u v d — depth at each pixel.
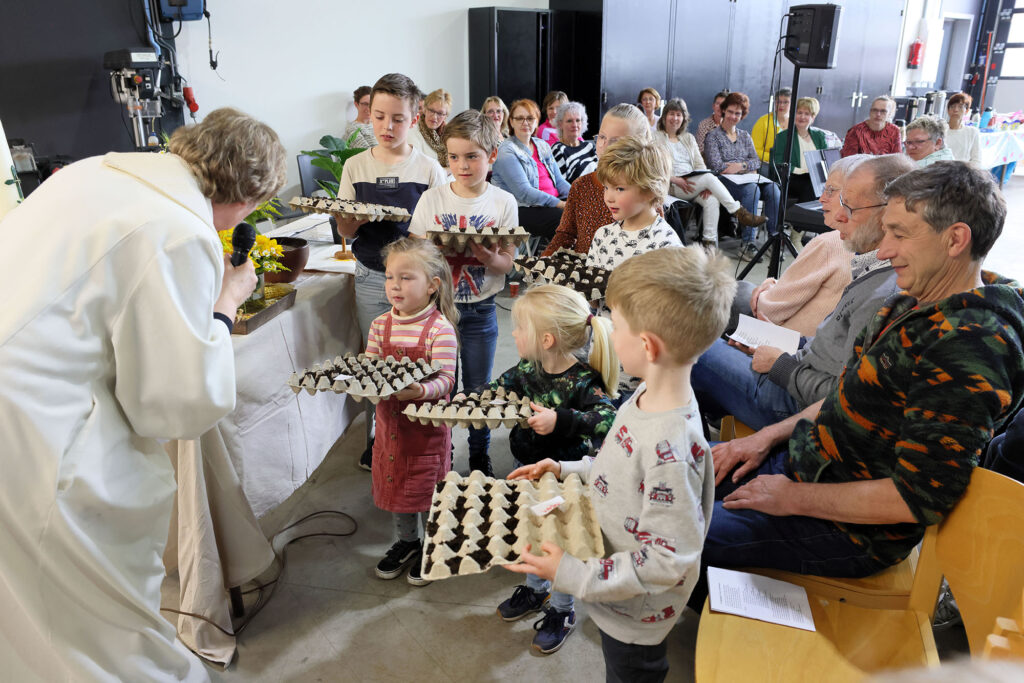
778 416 1.84
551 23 5.85
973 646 1.05
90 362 1.11
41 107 3.88
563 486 1.23
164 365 1.16
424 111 3.80
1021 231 6.36
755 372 1.89
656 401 1.04
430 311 1.89
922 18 8.93
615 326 1.07
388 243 2.12
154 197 1.14
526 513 1.12
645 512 0.99
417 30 5.52
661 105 6.17
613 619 1.14
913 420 1.14
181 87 4.41
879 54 8.03
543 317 1.58
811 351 1.72
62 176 1.17
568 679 1.60
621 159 1.83
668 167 1.88
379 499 1.85
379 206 2.06
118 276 1.10
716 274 0.98
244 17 4.70
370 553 2.03
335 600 1.84
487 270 2.22
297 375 1.61
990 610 1.02
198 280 1.16
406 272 1.82
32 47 3.78
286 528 2.14
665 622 1.13
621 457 1.06
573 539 1.06
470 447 2.25
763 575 1.36
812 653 1.15
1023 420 1.39
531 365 1.71
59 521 1.11
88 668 1.21
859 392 1.28
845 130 8.09
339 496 2.31
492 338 2.34
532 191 4.07
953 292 1.19
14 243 1.08
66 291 1.06
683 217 5.49
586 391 1.61
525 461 1.74
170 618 1.73
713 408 2.06
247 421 1.72
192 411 1.20
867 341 1.35
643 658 1.19
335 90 5.24
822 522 1.33
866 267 1.66
